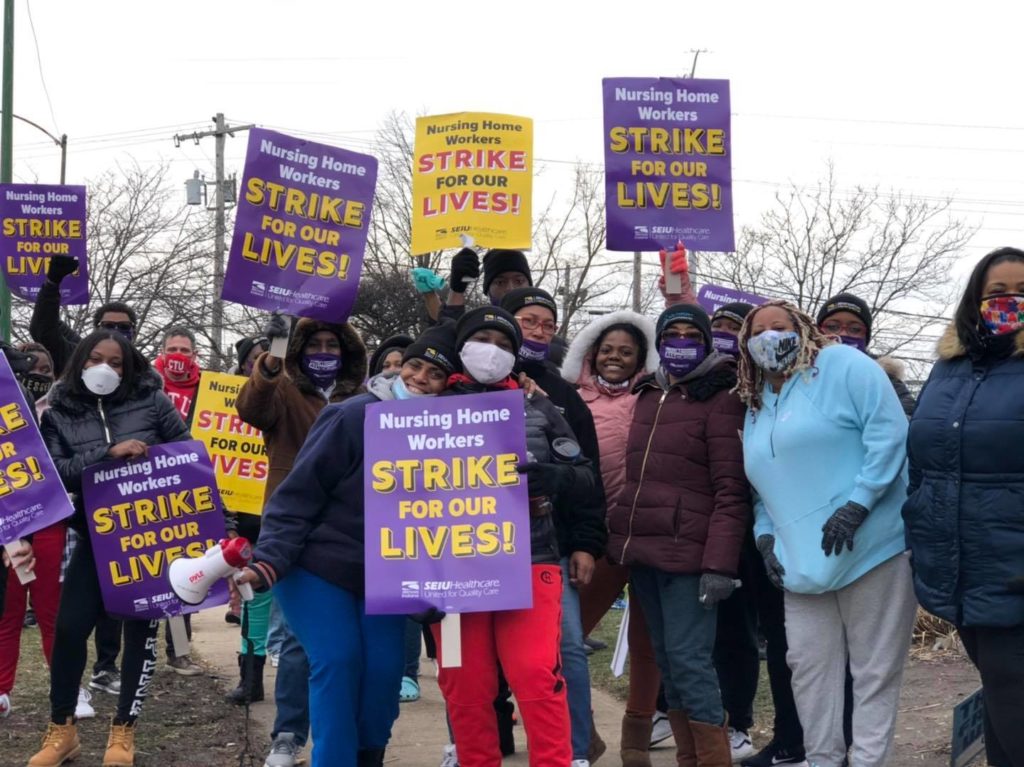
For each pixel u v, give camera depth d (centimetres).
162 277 3173
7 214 881
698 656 509
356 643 454
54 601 612
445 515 445
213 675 796
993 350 423
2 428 561
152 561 564
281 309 581
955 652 814
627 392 593
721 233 633
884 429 464
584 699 503
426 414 452
